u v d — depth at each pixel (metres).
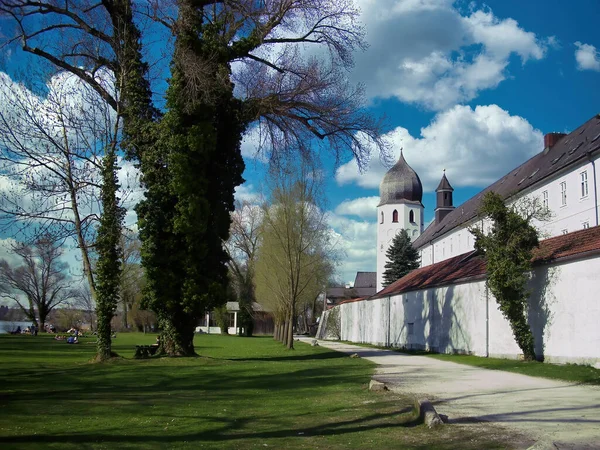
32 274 76.88
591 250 19.08
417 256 83.44
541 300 22.42
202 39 24.61
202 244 24.31
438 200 91.06
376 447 8.30
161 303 24.31
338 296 126.31
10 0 22.67
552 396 13.36
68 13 23.80
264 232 43.25
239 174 26.69
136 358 24.58
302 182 40.09
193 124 24.11
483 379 17.81
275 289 46.41
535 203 25.05
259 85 26.86
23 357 28.20
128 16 24.45
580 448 7.66
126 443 8.77
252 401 13.62
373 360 27.72
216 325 102.88
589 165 34.91
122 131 24.95
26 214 22.22
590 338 19.12
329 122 27.75
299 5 25.56
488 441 8.40
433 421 9.73
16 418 11.04
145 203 24.11
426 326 36.72
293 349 39.53
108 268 23.38
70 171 22.58
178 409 12.34
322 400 13.67
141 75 24.94
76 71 23.83
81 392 15.18
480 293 28.06
